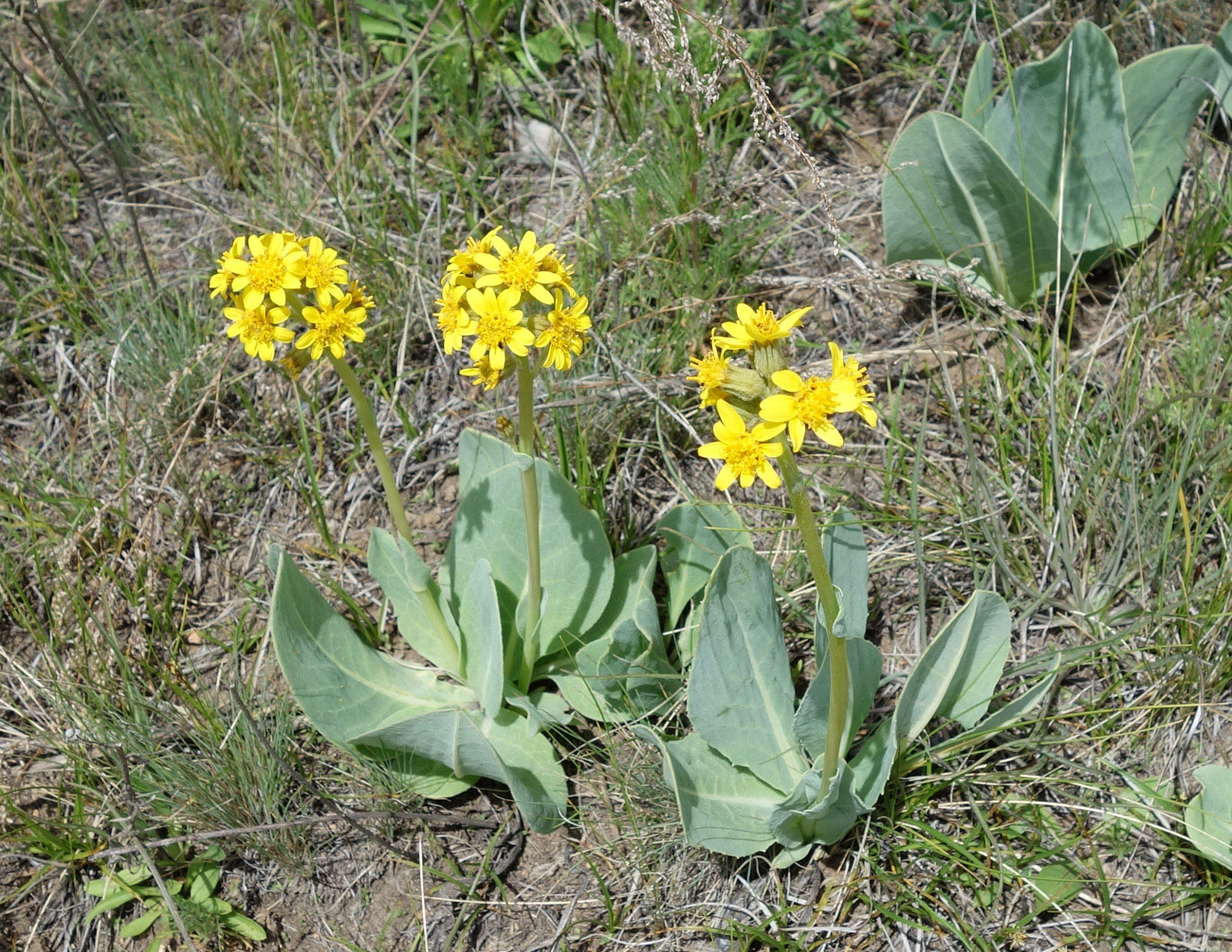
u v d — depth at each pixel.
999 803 0.92
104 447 1.10
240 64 1.32
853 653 0.86
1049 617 0.98
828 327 1.12
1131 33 1.20
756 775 0.90
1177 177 1.09
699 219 1.09
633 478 1.06
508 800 0.95
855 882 0.90
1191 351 1.02
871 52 1.24
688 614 0.99
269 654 1.01
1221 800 0.89
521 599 0.93
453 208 1.19
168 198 1.23
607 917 0.91
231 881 0.93
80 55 1.29
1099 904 0.89
